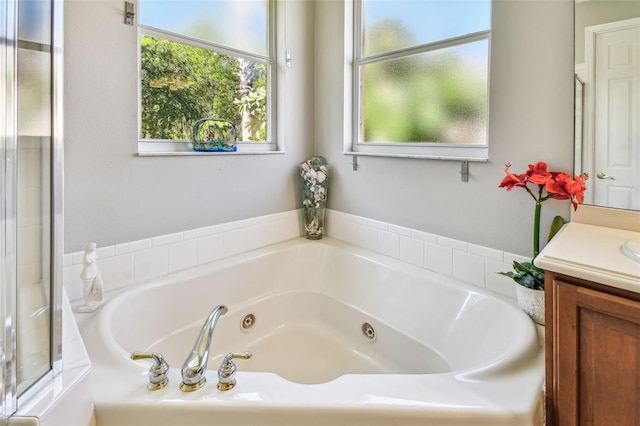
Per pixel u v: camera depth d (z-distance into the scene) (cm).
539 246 138
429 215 175
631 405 78
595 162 123
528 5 135
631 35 115
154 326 153
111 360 99
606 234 113
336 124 218
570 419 87
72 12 135
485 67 157
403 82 190
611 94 119
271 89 216
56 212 73
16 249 65
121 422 81
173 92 174
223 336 177
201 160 180
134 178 157
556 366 90
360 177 206
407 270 175
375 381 92
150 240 163
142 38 162
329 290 203
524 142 139
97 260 148
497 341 128
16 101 64
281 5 210
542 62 133
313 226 222
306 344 190
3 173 62
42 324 71
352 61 212
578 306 86
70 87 136
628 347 78
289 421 81
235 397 84
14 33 63
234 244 196
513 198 144
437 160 169
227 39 194
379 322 176
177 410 81
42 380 70
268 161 209
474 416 81
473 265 158
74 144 139
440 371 148
